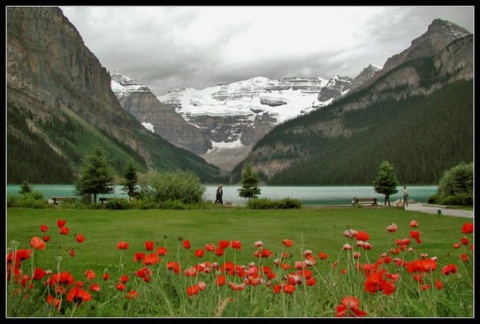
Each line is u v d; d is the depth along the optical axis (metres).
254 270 4.54
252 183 39.34
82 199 33.66
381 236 14.20
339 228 17.25
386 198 40.06
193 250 11.45
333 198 68.12
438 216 22.12
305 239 13.80
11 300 4.05
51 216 21.94
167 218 21.77
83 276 7.43
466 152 130.00
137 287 5.20
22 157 128.88
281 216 23.27
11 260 4.29
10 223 18.30
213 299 4.50
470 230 4.62
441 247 11.30
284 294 4.30
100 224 18.64
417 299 4.58
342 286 4.86
